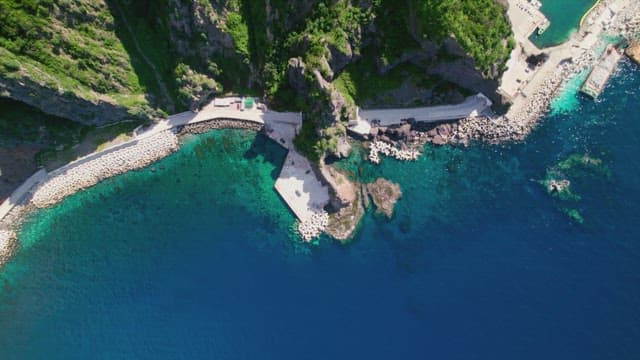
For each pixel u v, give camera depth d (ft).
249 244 319.27
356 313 305.12
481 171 321.11
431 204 320.09
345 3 286.05
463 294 305.53
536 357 291.38
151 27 296.92
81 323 318.24
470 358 293.23
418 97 316.60
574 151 320.29
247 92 320.09
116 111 301.02
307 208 317.83
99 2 277.23
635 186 313.53
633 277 301.43
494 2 283.18
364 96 314.96
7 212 317.22
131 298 318.45
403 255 314.35
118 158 320.50
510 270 308.19
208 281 316.19
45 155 312.91
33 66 261.44
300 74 291.38
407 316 303.27
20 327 319.06
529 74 320.91
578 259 306.76
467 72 298.35
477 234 315.37
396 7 286.66
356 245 316.40
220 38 291.17
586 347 291.17
